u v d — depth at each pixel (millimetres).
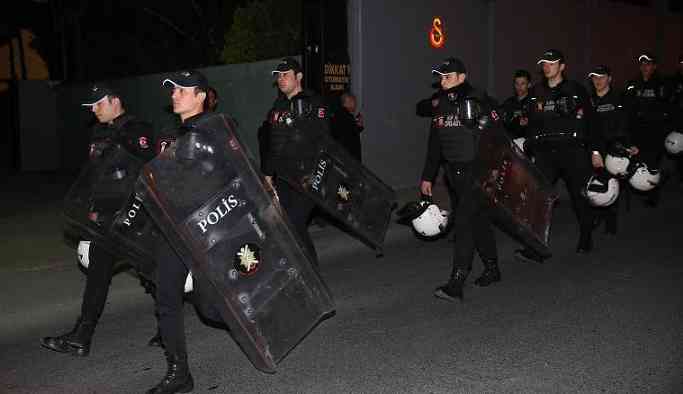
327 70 10227
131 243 4293
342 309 5371
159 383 3918
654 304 5227
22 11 20953
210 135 3689
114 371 4316
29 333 5125
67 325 5301
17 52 22281
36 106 17875
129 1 17891
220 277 3809
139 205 4207
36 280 6523
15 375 4289
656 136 9172
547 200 6355
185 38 17656
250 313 3938
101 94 4297
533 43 13984
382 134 11188
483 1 12711
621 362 4129
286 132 5598
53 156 18188
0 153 21656
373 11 10812
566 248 7156
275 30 12164
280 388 3957
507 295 5582
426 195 6125
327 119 5754
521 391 3775
